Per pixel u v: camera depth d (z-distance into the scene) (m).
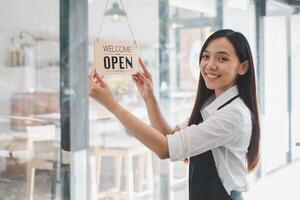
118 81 2.94
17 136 2.51
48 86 2.61
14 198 2.53
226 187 1.48
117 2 2.92
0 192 2.48
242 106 1.47
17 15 2.45
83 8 2.71
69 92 2.69
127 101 3.01
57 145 2.68
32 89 2.54
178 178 3.51
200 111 1.64
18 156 2.53
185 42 3.55
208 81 1.50
